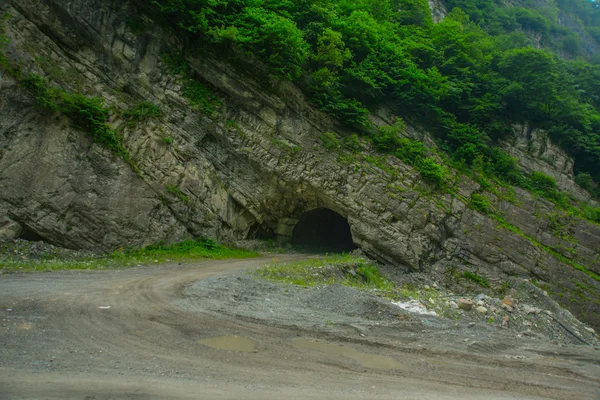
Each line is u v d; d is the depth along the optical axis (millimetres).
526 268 23453
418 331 9328
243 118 23875
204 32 21844
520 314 16438
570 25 59500
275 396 4855
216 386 5043
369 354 7203
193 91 22734
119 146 19438
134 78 21297
